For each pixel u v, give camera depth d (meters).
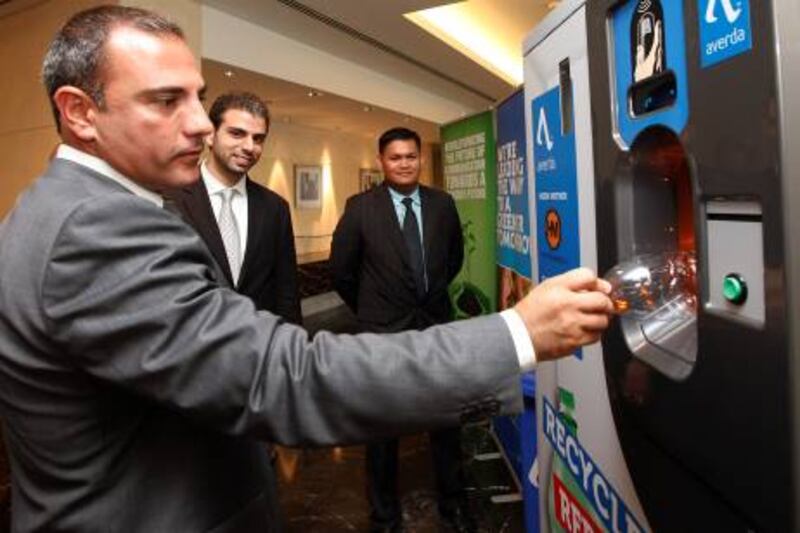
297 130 7.04
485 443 3.09
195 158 0.69
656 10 0.63
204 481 0.71
